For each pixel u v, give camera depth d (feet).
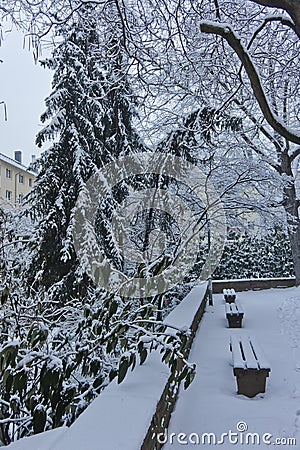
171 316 17.58
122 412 6.33
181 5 18.08
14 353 8.45
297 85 24.62
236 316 24.86
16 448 5.49
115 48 19.90
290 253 52.21
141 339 8.59
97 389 9.20
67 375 8.74
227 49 21.02
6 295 10.82
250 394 12.71
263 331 23.52
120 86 20.94
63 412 8.49
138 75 18.57
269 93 25.94
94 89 24.36
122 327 9.37
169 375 8.71
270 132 39.19
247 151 30.86
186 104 26.35
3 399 9.05
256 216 37.99
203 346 19.30
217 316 29.60
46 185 24.38
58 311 11.35
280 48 22.79
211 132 24.77
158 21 19.13
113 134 25.59
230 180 29.25
